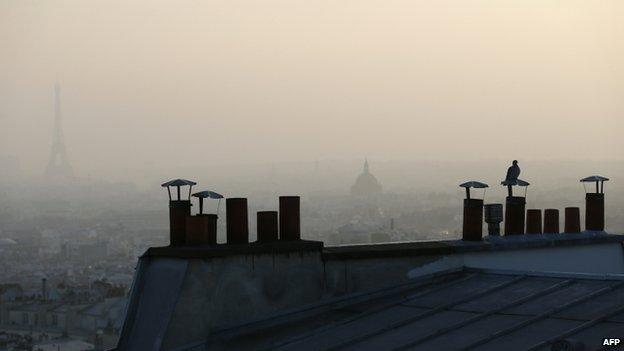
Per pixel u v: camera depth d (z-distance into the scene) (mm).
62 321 123938
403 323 15898
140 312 16516
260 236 17344
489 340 14039
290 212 17609
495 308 15781
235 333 16250
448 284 18062
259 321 16500
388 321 16219
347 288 17609
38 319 129500
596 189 24312
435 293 17594
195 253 16141
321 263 17438
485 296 16812
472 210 20031
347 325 16344
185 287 15969
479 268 18672
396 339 14984
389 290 17891
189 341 15898
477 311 15859
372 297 17719
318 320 16875
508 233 21891
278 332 16375
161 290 16359
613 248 22234
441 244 19266
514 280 17547
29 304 138500
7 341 115625
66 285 163750
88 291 147875
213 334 16109
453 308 16344
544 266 20688
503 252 19875
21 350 109750
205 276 16172
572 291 16047
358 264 17812
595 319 13984
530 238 21359
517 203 21969
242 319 16453
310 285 17281
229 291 16375
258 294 16625
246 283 16547
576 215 24172
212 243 17031
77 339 111500
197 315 15992
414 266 18391
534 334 13961
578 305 15086
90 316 122875
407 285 18172
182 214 17203
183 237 17188
